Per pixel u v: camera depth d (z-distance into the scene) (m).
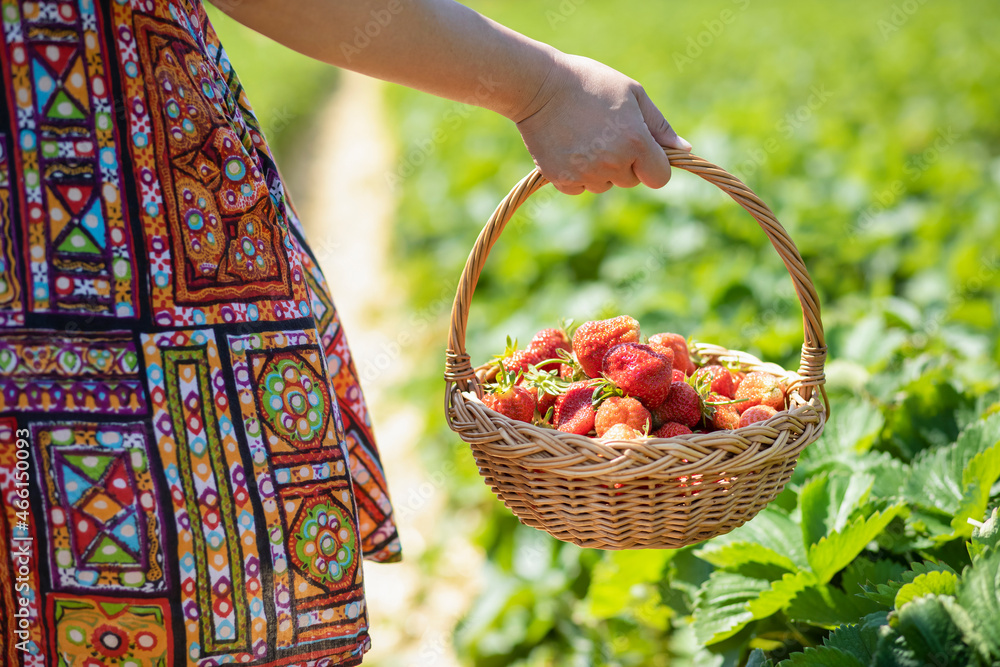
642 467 1.32
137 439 1.13
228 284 1.21
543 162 1.48
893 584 1.58
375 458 1.64
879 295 3.93
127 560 1.13
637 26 22.05
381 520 1.65
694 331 3.76
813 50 13.59
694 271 4.57
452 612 2.89
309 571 1.23
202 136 1.21
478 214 6.51
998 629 1.30
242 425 1.19
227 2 1.23
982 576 1.37
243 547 1.18
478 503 3.41
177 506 1.14
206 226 1.19
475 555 3.17
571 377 1.75
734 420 1.59
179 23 1.22
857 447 2.27
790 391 1.64
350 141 15.07
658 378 1.56
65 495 1.13
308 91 18.48
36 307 1.12
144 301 1.15
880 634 1.36
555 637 2.58
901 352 3.06
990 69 9.28
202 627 1.16
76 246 1.13
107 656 1.16
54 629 1.15
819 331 1.54
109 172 1.14
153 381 1.14
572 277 5.23
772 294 4.05
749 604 1.81
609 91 1.41
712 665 1.97
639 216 5.20
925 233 4.59
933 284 4.05
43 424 1.12
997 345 3.06
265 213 1.28
